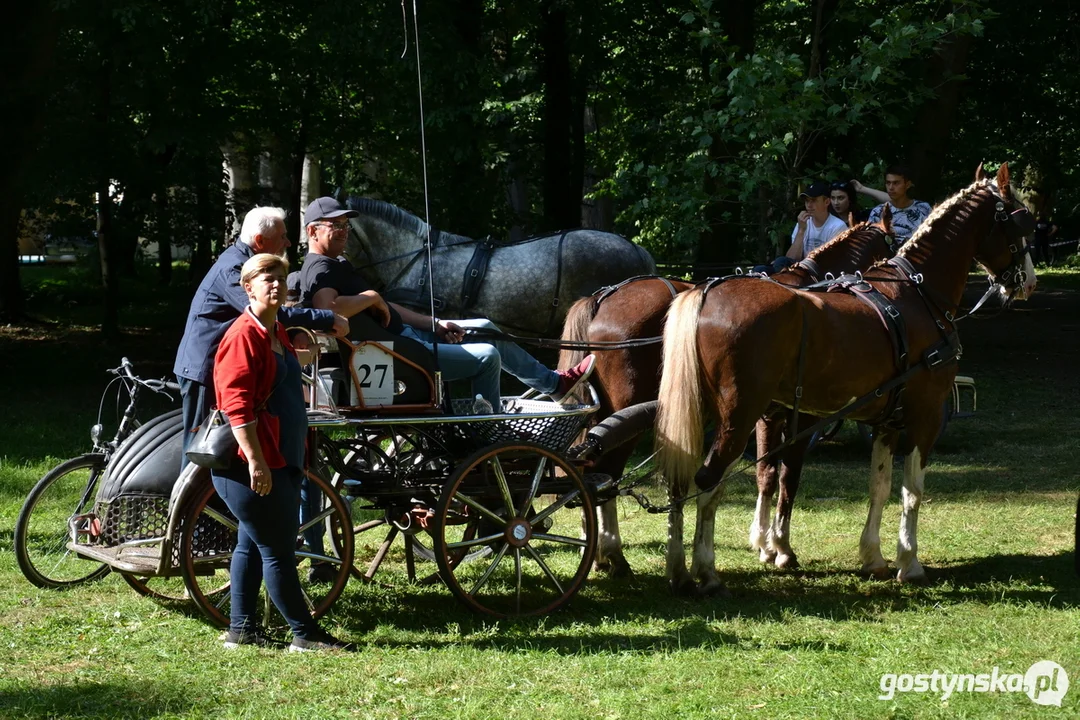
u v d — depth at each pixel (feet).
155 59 45.83
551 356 48.70
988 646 16.31
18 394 43.70
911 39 36.42
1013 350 60.85
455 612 18.10
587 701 13.94
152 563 16.63
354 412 17.15
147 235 63.93
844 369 19.27
